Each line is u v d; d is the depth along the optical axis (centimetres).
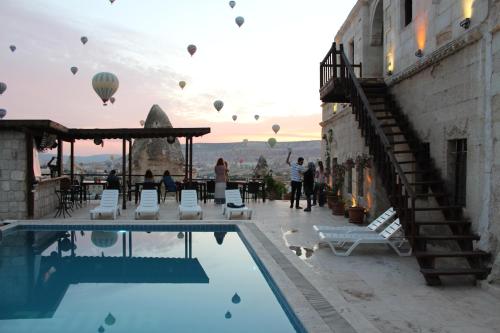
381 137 855
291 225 1175
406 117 1053
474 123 734
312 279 663
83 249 984
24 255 937
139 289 714
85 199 1719
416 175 950
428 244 893
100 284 746
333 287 629
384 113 1151
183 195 1339
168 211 1470
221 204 1661
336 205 1365
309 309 530
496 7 664
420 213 936
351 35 1579
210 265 848
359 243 873
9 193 1251
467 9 754
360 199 1366
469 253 681
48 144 1465
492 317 530
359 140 1359
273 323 551
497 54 666
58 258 914
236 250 967
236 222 1206
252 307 611
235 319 571
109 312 609
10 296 683
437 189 863
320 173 1633
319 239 986
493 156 677
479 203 716
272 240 967
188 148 1717
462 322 515
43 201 1346
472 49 741
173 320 573
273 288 679
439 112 874
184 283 740
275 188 2011
